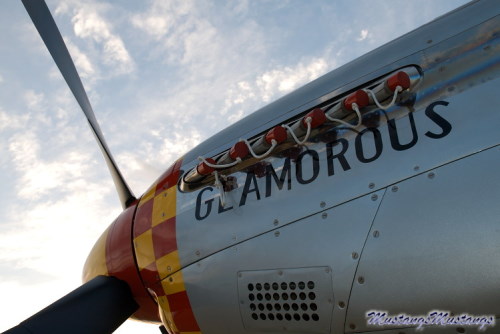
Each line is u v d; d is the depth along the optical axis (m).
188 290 2.80
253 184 2.68
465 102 2.12
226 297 2.60
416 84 2.31
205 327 2.74
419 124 2.20
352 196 2.25
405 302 1.98
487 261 1.83
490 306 1.81
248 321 2.51
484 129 2.01
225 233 2.68
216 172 2.82
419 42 2.45
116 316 3.22
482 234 1.86
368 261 2.09
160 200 3.21
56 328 2.93
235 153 2.71
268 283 2.42
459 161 2.01
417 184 2.08
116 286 3.33
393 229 2.06
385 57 2.56
